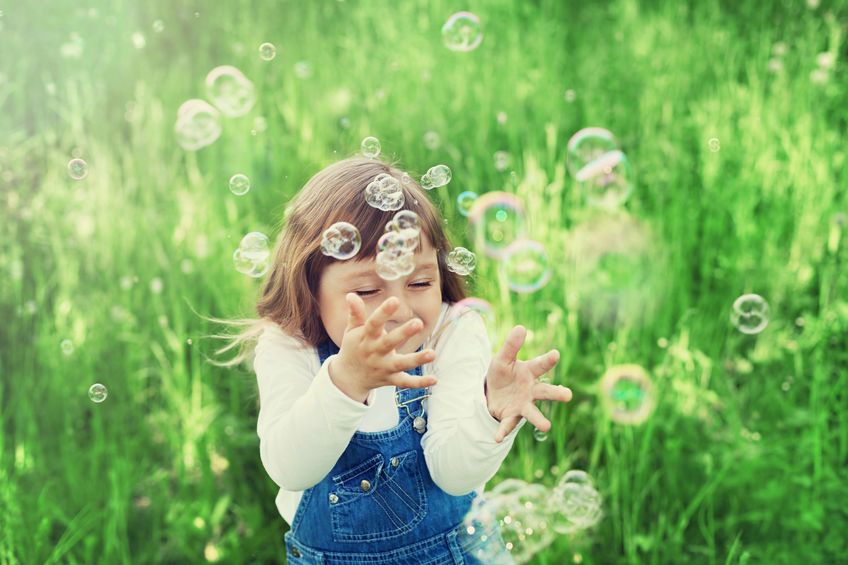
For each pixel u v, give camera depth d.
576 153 2.73
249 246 1.58
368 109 3.62
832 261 2.96
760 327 2.39
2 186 3.35
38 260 3.00
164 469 2.48
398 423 1.36
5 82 3.76
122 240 3.03
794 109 3.77
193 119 2.40
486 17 4.41
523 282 2.42
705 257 3.12
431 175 1.72
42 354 2.72
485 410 1.21
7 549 2.17
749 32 4.47
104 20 4.13
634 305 2.80
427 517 1.36
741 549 2.18
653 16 4.54
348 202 1.31
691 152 3.65
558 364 2.53
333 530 1.36
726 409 2.55
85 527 2.23
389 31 4.26
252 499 2.39
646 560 2.19
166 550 2.25
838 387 2.64
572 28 4.63
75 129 3.47
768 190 3.36
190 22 4.30
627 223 3.00
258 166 3.32
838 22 4.38
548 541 1.94
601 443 2.45
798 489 2.31
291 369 1.36
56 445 2.54
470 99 3.75
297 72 3.62
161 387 2.73
